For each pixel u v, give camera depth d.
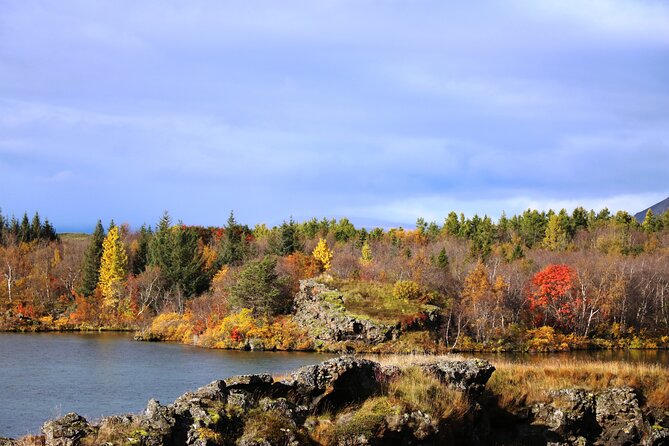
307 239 150.75
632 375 31.59
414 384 24.08
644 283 89.56
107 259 96.81
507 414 28.19
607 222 173.50
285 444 19.08
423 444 21.50
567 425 27.70
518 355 65.38
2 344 66.19
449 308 74.44
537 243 159.00
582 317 79.62
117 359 55.31
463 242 146.75
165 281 97.75
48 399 35.97
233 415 19.53
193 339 71.12
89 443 16.62
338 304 69.56
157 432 17.36
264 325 68.81
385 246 146.50
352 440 20.39
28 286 97.25
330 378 22.31
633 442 27.92
